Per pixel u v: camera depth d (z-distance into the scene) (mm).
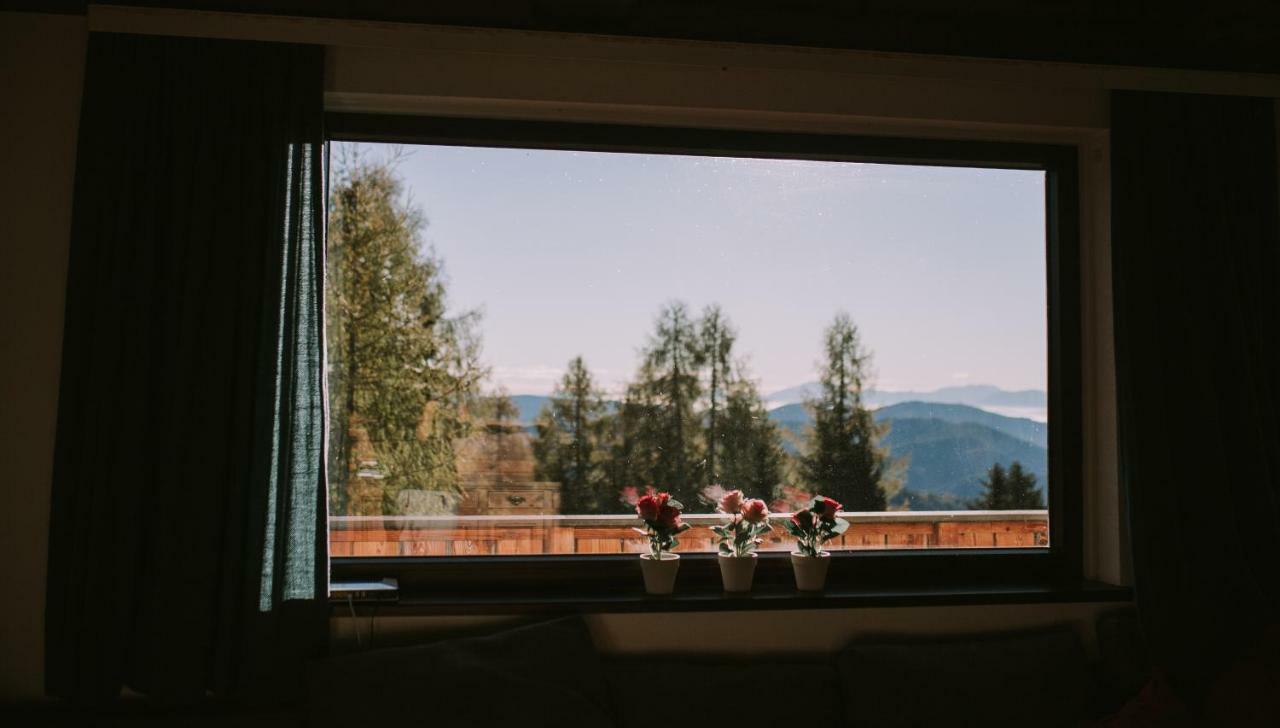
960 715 2379
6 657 2293
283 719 2240
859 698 2398
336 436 2592
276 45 2404
